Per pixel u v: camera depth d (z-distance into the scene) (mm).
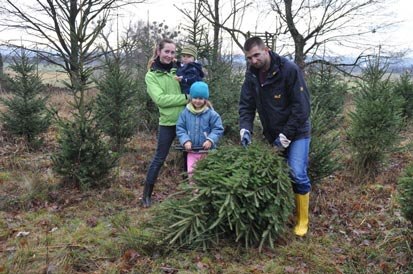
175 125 4840
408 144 7344
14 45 16656
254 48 3764
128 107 7863
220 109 7379
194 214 3838
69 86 5801
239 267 3617
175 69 4980
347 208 5094
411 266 3658
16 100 8117
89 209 4973
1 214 4754
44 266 3557
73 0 16984
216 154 4059
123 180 6031
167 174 6363
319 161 5211
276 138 4266
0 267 3521
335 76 11336
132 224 4477
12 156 7188
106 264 3648
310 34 20438
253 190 3713
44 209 4953
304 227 4301
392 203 5062
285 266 3652
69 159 5523
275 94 3963
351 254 3924
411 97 10547
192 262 3682
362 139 6316
